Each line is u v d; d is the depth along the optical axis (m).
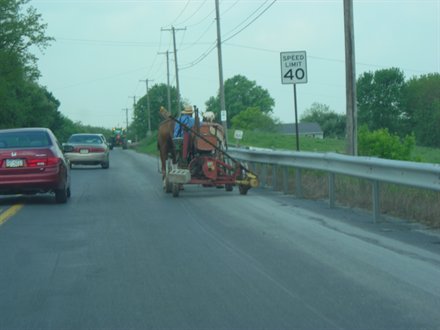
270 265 9.97
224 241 11.98
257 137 87.38
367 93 96.94
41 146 18.23
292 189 20.61
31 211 17.00
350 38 21.05
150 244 11.85
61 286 8.98
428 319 7.29
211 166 19.59
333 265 9.91
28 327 7.24
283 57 21.77
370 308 7.71
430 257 10.32
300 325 7.12
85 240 12.44
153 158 59.03
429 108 91.12
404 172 12.64
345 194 17.14
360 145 61.62
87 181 28.12
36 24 74.56
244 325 7.14
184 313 7.61
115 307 7.92
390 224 13.54
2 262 10.61
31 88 96.62
